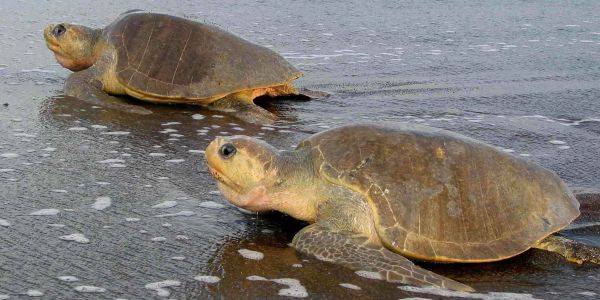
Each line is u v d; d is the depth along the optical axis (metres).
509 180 4.26
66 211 4.36
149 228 4.29
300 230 4.24
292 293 4.03
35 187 4.49
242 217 4.37
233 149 4.24
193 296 4.00
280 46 6.70
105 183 4.55
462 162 4.25
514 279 4.14
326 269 4.12
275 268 4.12
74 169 4.65
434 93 5.75
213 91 5.38
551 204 4.27
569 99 5.66
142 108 5.34
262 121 5.27
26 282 4.02
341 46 6.78
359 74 6.12
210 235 4.27
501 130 5.18
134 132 5.05
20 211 4.34
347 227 4.20
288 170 4.26
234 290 4.04
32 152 4.77
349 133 4.29
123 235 4.25
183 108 5.40
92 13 7.88
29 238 4.20
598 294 4.09
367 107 5.51
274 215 4.39
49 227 4.26
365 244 4.16
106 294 3.99
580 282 4.14
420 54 6.61
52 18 7.41
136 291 4.01
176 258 4.15
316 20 8.13
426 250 4.15
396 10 9.15
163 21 5.48
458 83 5.95
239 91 5.41
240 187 4.26
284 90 5.60
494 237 4.20
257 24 7.68
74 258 4.12
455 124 5.25
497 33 7.59
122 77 5.37
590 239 4.33
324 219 4.24
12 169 4.61
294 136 5.11
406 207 4.18
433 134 4.29
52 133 4.98
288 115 5.39
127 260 4.13
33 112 5.21
